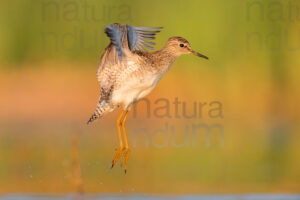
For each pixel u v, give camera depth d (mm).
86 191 10719
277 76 17188
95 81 18297
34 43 18406
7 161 12648
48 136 15391
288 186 10953
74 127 16422
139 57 9367
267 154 13836
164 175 11844
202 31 16750
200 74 16922
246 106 16969
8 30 18344
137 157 13633
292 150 14219
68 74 18391
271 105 17125
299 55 17156
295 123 16891
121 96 9516
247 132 16047
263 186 11016
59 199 10102
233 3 16859
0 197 10148
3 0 18250
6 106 17766
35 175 11570
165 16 16969
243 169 12383
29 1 18328
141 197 10266
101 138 15234
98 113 9703
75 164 11289
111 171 12156
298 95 17125
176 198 10125
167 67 10094
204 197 10180
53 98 18031
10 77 18406
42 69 18469
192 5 16750
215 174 11922
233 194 10375
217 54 16859
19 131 16078
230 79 16938
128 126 16344
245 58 16984
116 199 10094
